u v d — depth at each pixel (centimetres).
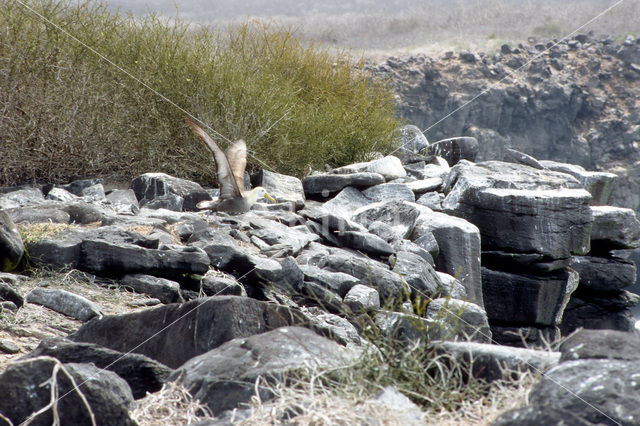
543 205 3522
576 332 1034
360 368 1070
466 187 3678
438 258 3241
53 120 3275
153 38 3719
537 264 3559
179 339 1304
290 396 958
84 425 927
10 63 3256
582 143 19375
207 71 3719
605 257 4388
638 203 12231
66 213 2414
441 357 1117
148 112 3534
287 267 2188
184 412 1011
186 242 2405
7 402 909
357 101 4809
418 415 957
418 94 19912
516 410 879
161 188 3095
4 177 3219
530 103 19938
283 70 4781
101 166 3450
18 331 1461
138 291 1906
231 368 1066
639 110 19262
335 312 2136
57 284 1822
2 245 1780
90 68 3469
